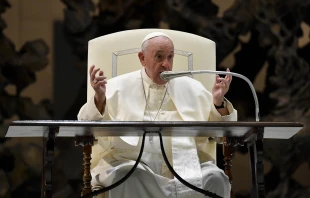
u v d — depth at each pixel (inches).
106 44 773.9
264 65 1027.9
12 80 997.2
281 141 998.4
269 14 1035.3
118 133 587.8
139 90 716.7
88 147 608.4
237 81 1023.6
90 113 628.1
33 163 973.2
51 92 1003.3
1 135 975.6
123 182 613.3
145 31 778.2
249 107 1020.5
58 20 1016.9
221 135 618.5
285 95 1021.8
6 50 1001.5
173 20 1029.2
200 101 721.6
